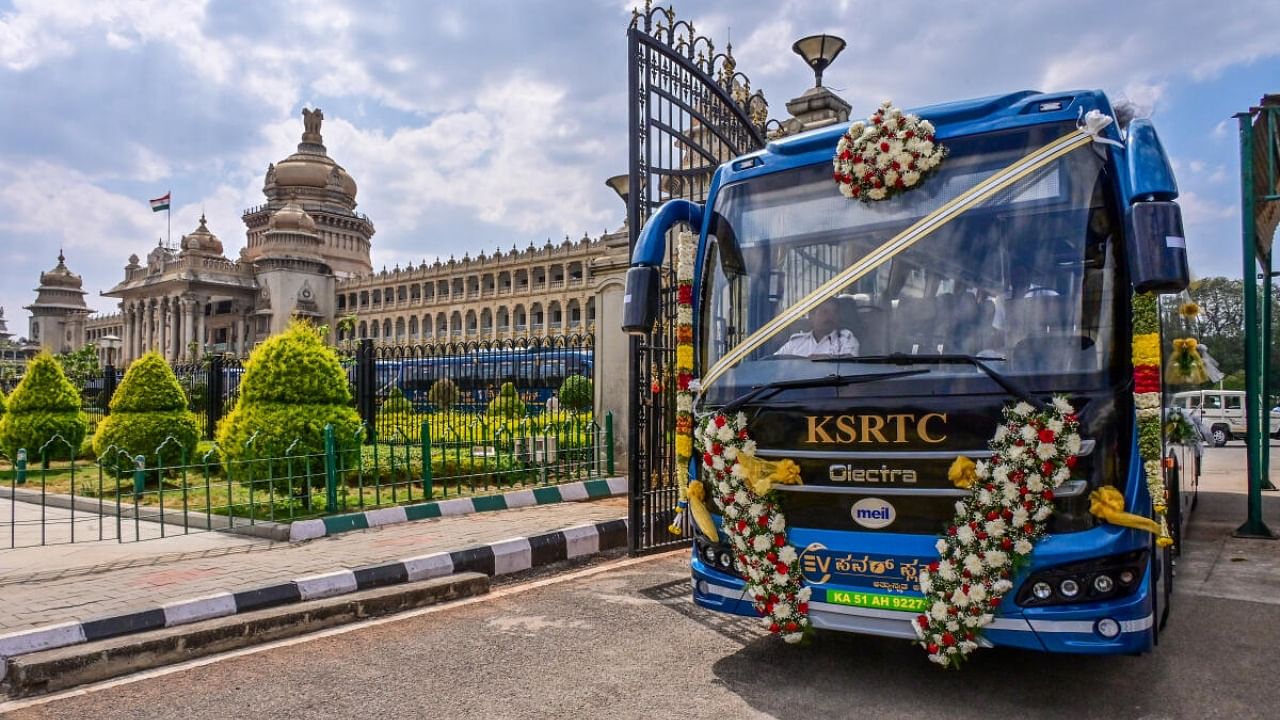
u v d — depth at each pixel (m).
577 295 80.06
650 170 8.41
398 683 5.14
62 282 118.25
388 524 10.03
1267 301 12.26
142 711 4.75
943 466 4.34
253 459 9.88
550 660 5.53
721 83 9.59
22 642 5.42
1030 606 4.19
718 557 5.16
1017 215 4.52
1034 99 4.67
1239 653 5.65
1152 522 4.08
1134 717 4.52
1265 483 15.24
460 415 15.94
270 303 91.56
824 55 11.21
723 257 5.36
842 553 4.58
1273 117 9.81
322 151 107.00
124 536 9.52
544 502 11.77
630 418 8.64
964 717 4.50
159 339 95.19
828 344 4.77
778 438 4.79
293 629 6.25
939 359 4.43
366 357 16.25
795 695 4.84
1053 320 4.32
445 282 90.19
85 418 20.20
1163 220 4.06
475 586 7.48
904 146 4.71
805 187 5.13
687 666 5.37
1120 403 4.23
